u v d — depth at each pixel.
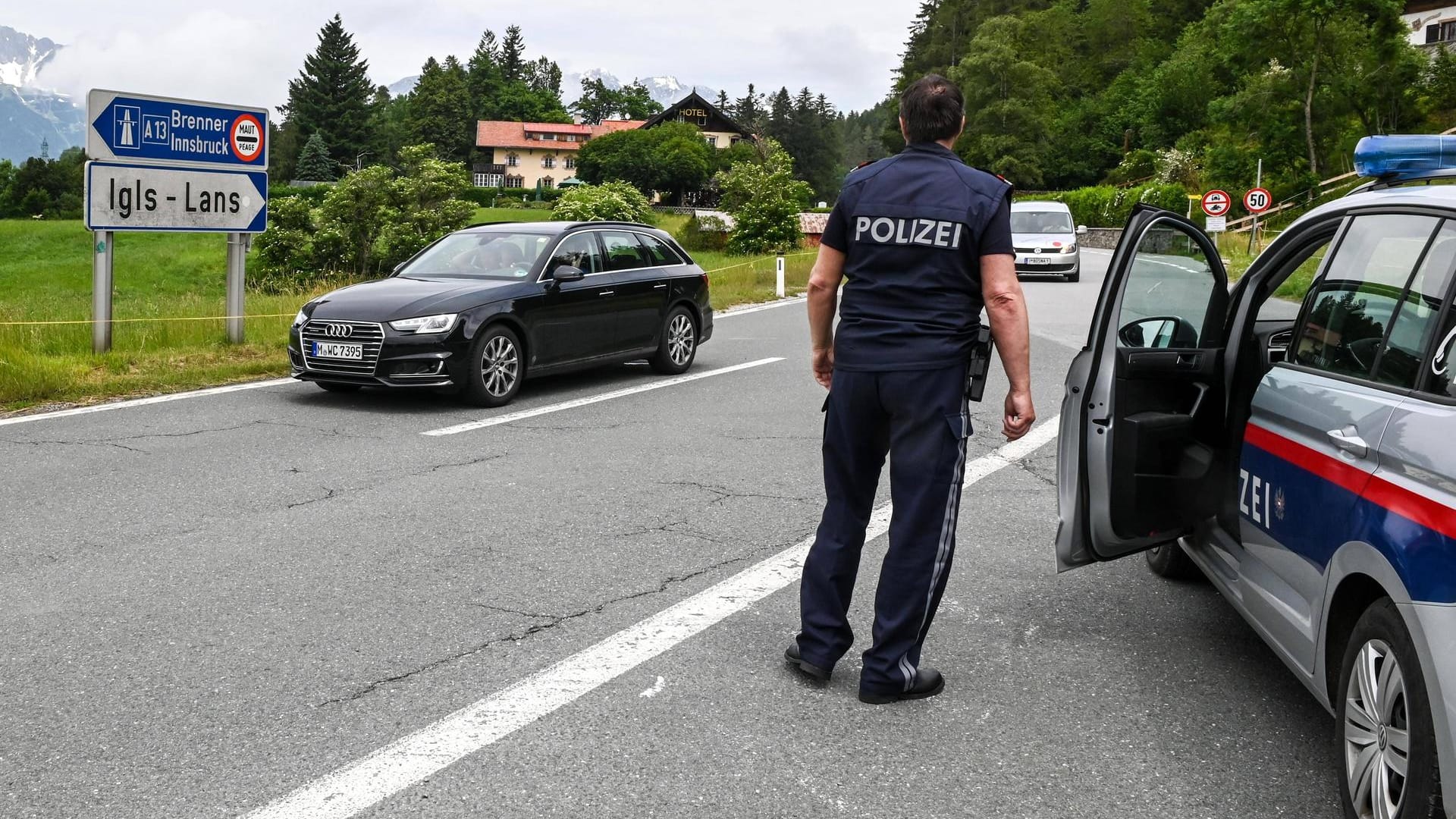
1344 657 3.08
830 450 3.98
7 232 63.75
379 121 141.88
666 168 133.38
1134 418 4.18
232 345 12.32
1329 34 46.31
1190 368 4.29
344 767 3.34
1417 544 2.72
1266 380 3.86
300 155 133.12
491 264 10.51
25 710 3.70
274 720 3.65
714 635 4.47
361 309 9.54
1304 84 47.22
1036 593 5.05
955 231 3.69
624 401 10.03
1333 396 3.37
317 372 9.64
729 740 3.56
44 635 4.36
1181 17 116.12
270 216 35.31
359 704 3.77
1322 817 3.15
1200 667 4.23
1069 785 3.32
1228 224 44.81
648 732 3.61
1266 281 4.29
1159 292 4.26
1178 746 3.58
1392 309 3.25
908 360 3.74
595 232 11.17
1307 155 48.25
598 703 3.83
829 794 3.23
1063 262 26.05
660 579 5.14
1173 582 5.24
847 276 3.90
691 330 11.97
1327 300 3.69
